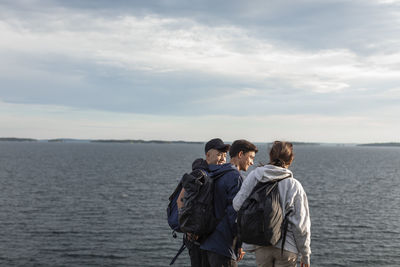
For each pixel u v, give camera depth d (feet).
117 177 221.66
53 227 95.09
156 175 236.43
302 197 11.66
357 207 130.52
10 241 82.17
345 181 217.56
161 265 68.64
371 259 73.51
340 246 81.76
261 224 11.12
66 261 70.13
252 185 11.90
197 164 14.05
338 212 120.88
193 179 12.58
